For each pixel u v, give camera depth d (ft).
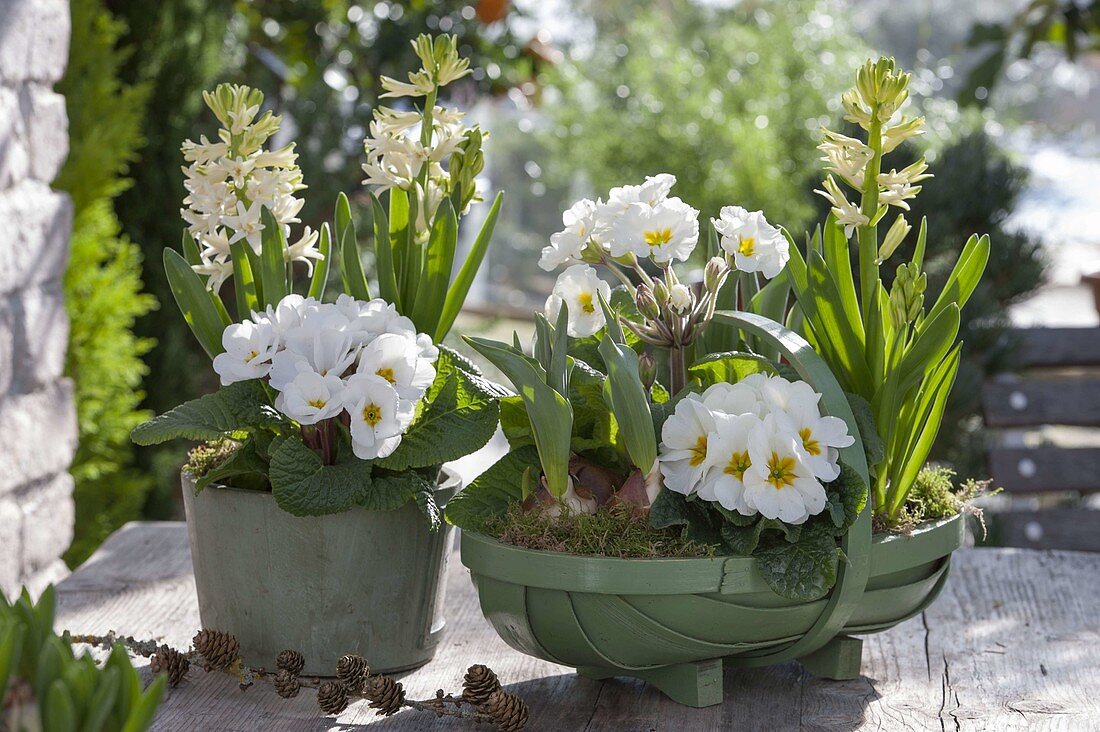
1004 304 8.25
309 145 11.40
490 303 31.12
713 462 2.92
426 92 3.59
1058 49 12.37
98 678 1.94
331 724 3.18
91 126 8.50
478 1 14.33
